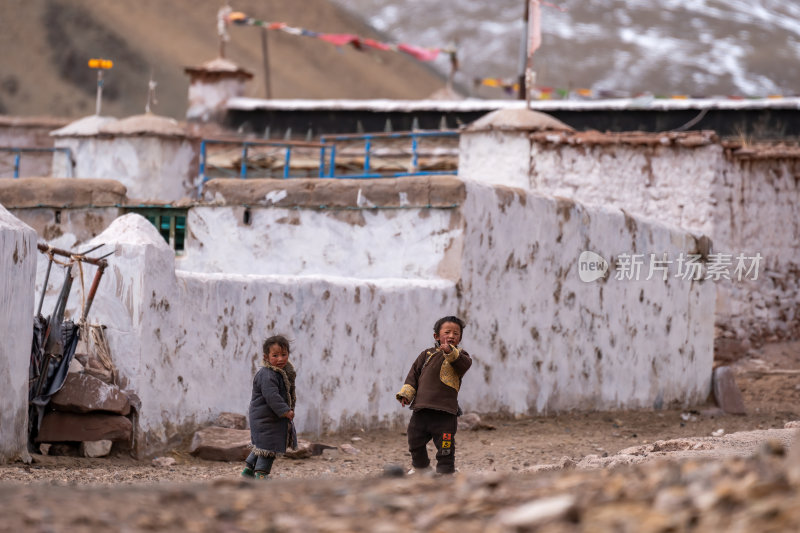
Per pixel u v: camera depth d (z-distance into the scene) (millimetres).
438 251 24531
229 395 20234
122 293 18438
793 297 40531
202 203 27422
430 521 6949
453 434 15859
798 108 45188
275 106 55531
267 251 26641
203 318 19688
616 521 6344
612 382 29500
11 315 16234
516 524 6504
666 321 31859
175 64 195875
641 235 30750
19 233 16438
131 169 38875
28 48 184250
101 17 196125
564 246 27734
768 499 6336
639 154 36125
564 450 21750
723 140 36219
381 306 23000
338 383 22062
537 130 37281
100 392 17688
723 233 36125
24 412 16641
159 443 18578
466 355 15812
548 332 27266
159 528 6926
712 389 34000
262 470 15258
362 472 17969
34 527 6820
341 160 48750
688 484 7238
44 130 54719
